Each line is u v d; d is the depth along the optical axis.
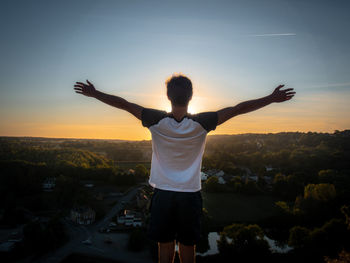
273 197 71.19
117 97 2.41
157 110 2.32
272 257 35.41
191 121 2.21
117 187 86.62
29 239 41.41
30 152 136.50
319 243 34.59
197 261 34.84
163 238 2.26
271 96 2.37
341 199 55.09
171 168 2.28
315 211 52.81
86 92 2.42
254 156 136.88
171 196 2.24
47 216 59.69
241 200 67.38
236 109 2.30
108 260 38.31
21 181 75.44
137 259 38.88
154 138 2.29
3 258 38.28
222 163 113.31
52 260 38.59
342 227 35.47
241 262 34.69
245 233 35.84
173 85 2.22
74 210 58.62
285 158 127.31
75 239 46.62
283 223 49.41
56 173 94.12
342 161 110.94
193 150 2.25
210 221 48.34
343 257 22.45
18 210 56.19
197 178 2.30
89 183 90.38
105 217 58.94
